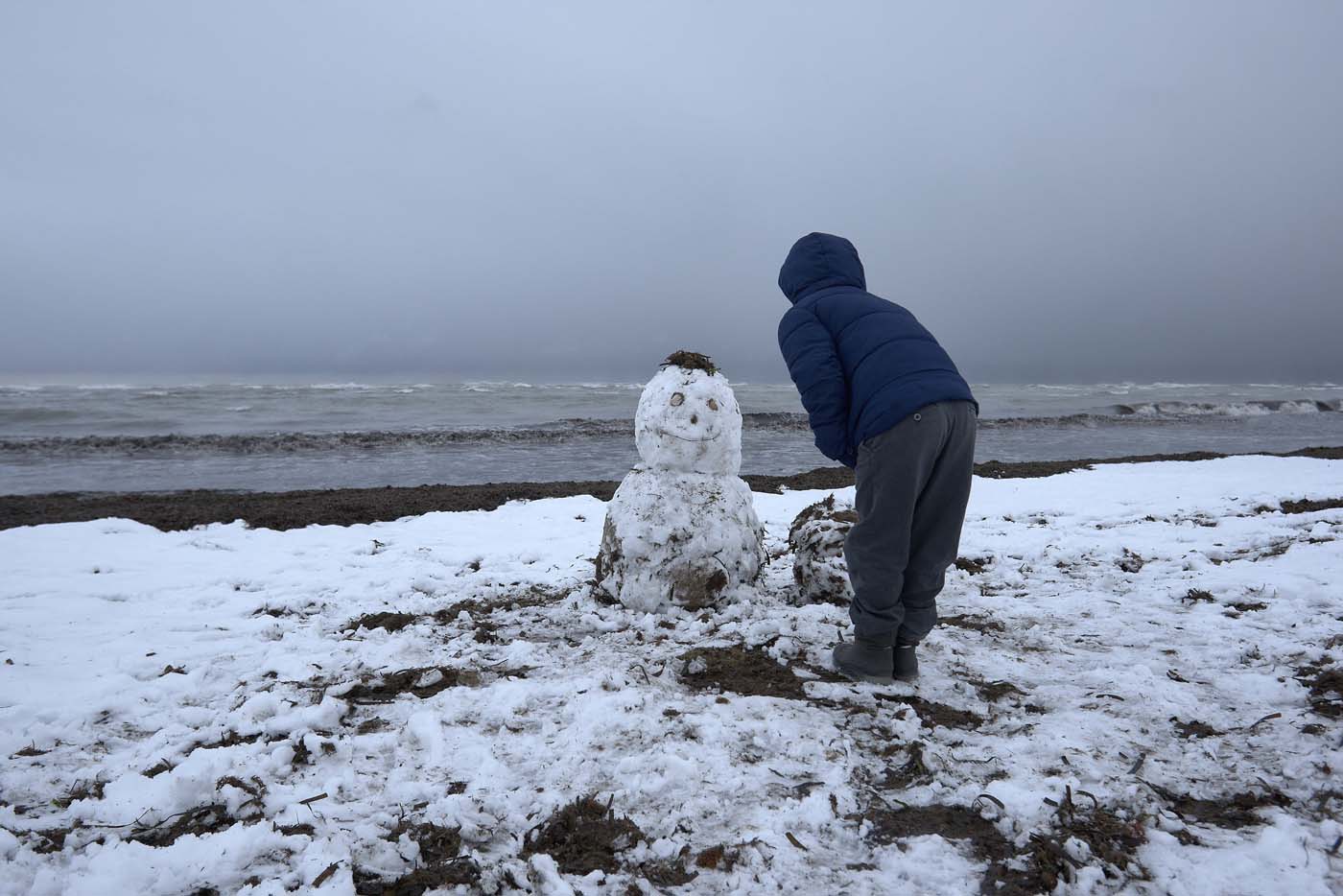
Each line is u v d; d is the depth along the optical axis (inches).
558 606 185.2
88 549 263.4
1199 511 307.9
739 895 78.4
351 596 201.8
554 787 99.7
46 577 225.5
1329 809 91.7
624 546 172.4
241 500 403.2
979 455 716.0
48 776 106.5
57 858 86.4
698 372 180.2
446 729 117.2
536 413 1178.0
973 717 118.1
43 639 167.3
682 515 171.9
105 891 79.0
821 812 91.4
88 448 725.9
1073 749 105.7
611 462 658.2
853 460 130.6
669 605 169.5
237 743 115.7
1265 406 1525.6
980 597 187.9
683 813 92.5
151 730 122.4
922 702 123.4
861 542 125.1
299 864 82.2
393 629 172.9
